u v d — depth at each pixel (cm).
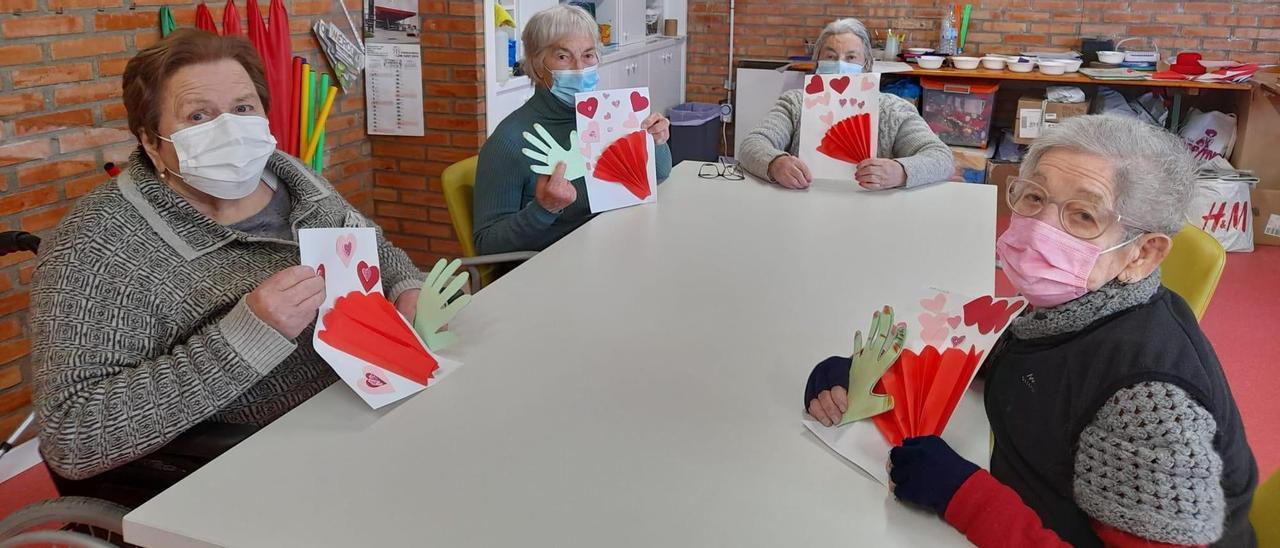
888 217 244
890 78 581
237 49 171
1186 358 112
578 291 188
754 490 119
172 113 162
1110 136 123
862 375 137
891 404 133
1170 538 106
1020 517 107
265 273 172
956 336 143
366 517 112
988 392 138
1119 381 113
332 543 107
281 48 309
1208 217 500
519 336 165
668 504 116
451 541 108
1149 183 119
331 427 134
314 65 382
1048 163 126
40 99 269
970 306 145
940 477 113
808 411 138
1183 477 105
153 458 157
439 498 116
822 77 277
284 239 184
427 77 407
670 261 207
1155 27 571
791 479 122
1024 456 126
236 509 114
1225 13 557
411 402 141
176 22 311
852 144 277
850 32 319
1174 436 106
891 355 136
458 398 142
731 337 166
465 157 414
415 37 403
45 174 274
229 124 162
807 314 177
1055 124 131
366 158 425
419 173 422
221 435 152
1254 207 517
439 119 412
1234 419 113
